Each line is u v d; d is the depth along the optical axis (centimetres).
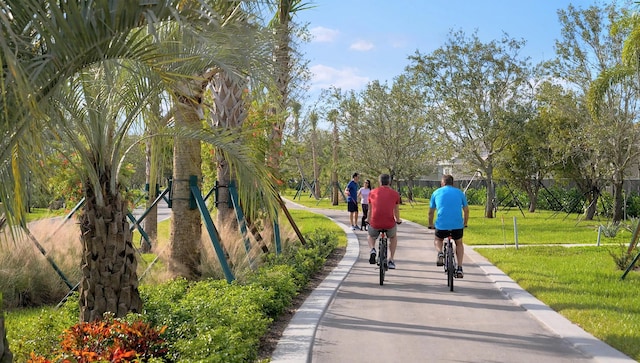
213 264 1164
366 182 2503
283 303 927
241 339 645
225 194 1420
